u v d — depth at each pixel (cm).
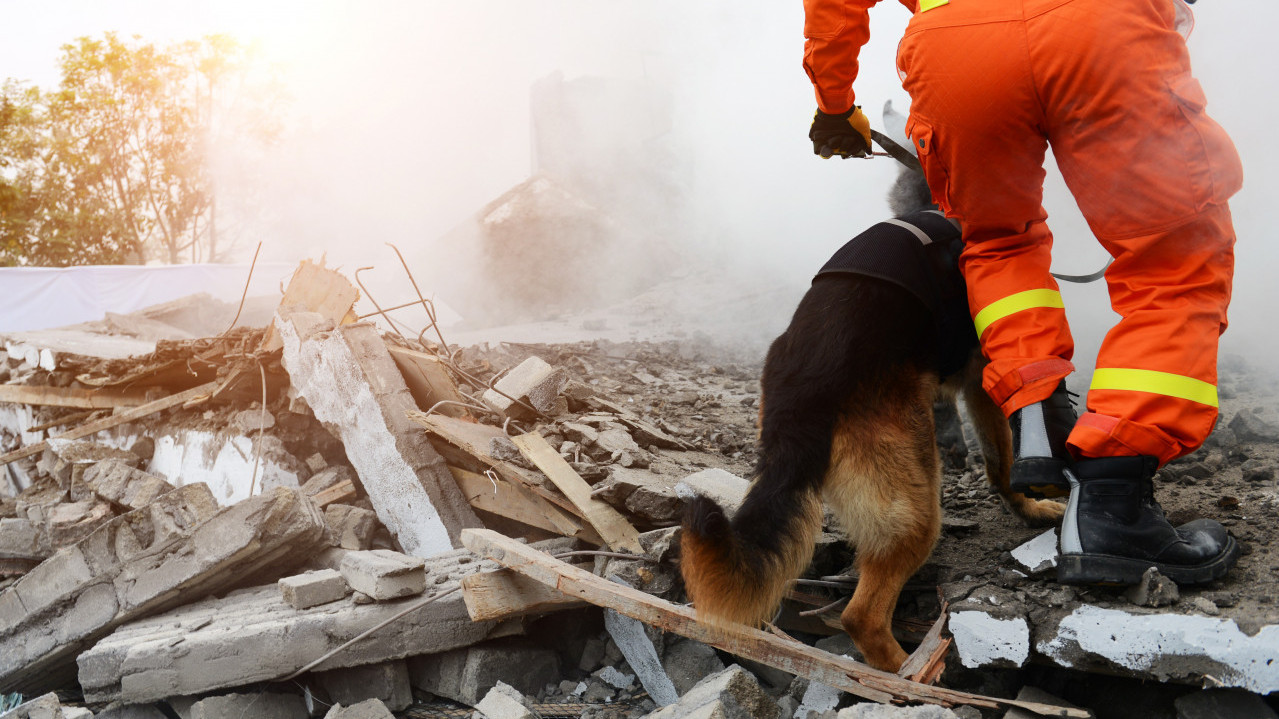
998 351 243
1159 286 219
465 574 314
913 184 326
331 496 433
